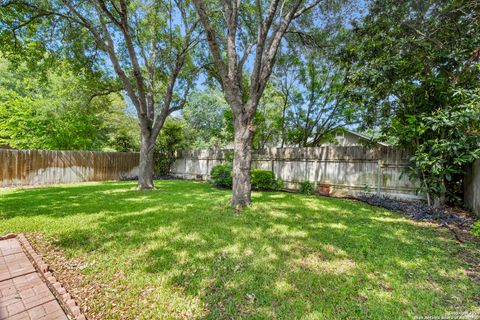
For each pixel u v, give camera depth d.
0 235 3.09
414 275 2.21
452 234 3.41
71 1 6.46
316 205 5.27
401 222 4.00
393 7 5.14
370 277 2.18
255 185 7.95
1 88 9.41
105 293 1.94
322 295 1.90
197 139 18.89
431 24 4.83
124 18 6.28
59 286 1.99
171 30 7.78
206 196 6.30
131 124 15.62
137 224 3.67
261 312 1.70
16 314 1.65
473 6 4.25
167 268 2.31
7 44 6.68
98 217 4.04
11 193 6.45
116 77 8.95
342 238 3.15
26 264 2.39
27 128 9.64
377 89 5.16
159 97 10.77
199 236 3.17
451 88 4.33
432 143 4.54
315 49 8.45
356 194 6.85
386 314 1.68
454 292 1.95
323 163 7.66
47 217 3.96
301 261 2.48
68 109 9.87
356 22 6.21
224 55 8.49
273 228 3.54
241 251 2.71
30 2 6.29
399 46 4.92
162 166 12.97
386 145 6.80
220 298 1.86
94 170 10.38
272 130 12.38
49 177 8.95
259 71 4.96
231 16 4.85
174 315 1.68
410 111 5.12
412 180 5.59
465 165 4.90
